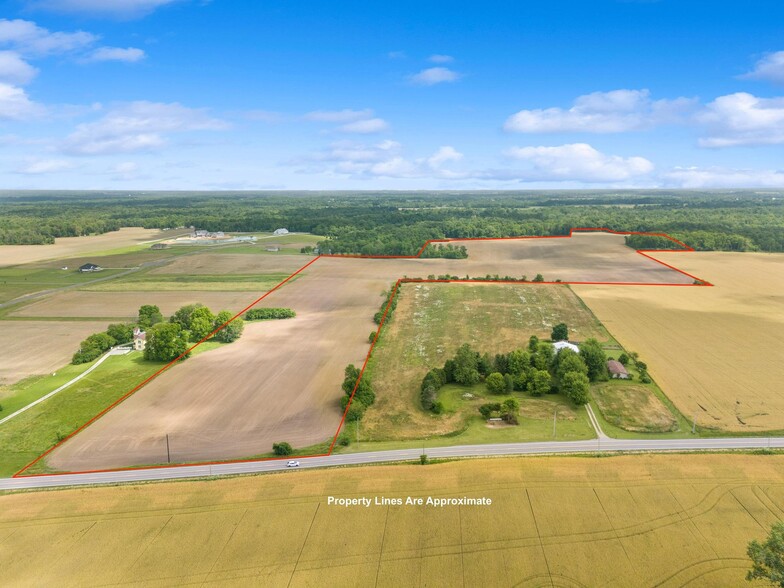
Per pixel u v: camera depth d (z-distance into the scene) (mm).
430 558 49938
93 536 53625
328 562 49562
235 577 47875
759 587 46281
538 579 47406
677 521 54969
